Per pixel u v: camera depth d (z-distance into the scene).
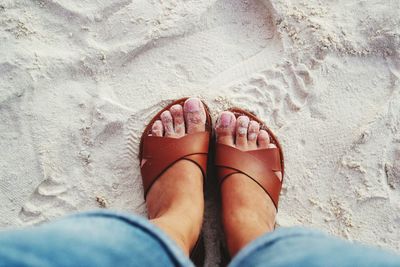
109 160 0.69
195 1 0.72
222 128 0.68
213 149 0.70
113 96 0.70
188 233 0.59
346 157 0.69
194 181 0.65
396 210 0.67
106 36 0.71
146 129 0.69
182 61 0.71
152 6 0.71
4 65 0.68
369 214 0.67
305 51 0.70
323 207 0.68
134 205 0.68
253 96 0.70
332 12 0.71
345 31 0.71
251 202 0.64
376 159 0.68
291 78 0.70
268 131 0.69
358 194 0.68
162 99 0.70
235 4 0.72
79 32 0.70
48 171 0.67
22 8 0.70
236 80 0.71
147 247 0.45
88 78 0.70
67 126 0.69
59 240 0.41
